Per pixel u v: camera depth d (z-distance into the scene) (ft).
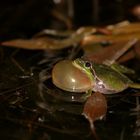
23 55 0.99
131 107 0.78
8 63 0.94
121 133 0.72
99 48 1.02
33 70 0.90
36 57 0.98
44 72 0.89
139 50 1.01
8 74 0.88
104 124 0.74
